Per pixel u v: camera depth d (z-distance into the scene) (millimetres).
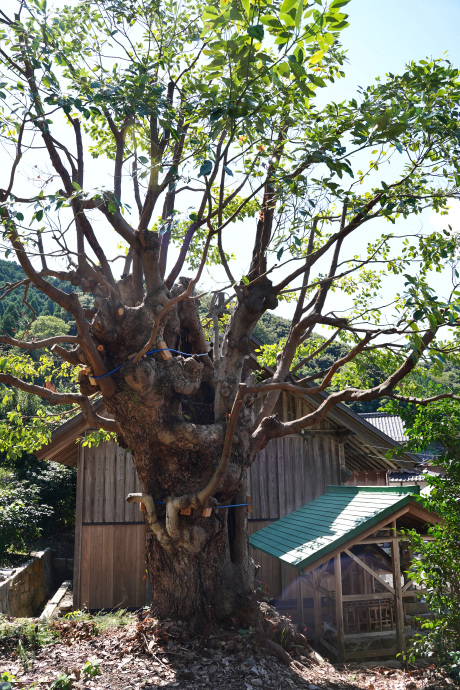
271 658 6434
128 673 5582
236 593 6852
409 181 6363
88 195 4691
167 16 6785
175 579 6723
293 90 5145
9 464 18547
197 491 6738
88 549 11258
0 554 13016
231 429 5836
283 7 3826
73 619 7441
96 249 6848
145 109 5496
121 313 6309
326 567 8883
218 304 8023
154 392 6391
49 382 8531
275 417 7543
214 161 5070
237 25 4617
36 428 8055
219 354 7734
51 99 5324
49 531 18531
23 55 5676
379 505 8312
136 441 6770
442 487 6891
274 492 12477
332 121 5875
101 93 5520
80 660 5910
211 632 6547
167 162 5551
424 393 7160
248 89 4652
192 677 5559
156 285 6727
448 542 6824
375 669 7379
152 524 6703
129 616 7727
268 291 7242
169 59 6648
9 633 6395
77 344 6410
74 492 19359
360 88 5730
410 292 4910
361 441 12359
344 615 8383
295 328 7715
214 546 6891
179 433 6559
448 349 5816
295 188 5309
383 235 7129
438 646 7027
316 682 6184
